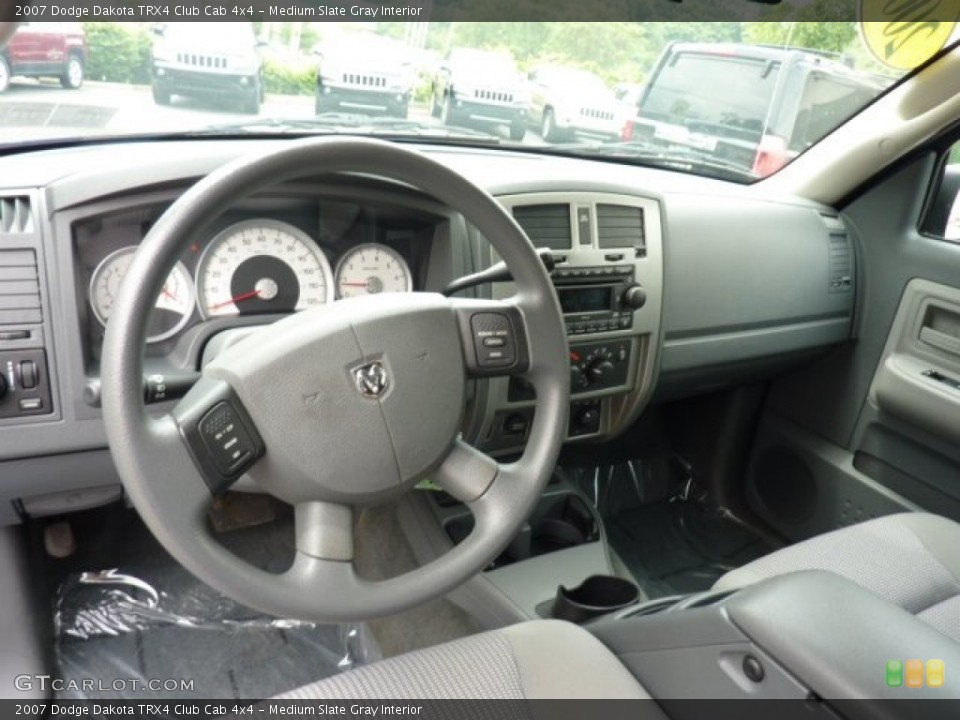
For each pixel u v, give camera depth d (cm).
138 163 110
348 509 87
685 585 195
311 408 83
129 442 74
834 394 202
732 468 223
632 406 169
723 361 183
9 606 140
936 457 177
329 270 126
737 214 177
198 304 118
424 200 124
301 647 159
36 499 125
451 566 91
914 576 120
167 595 163
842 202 201
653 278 158
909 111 179
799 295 187
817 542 127
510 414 146
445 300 93
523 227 142
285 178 81
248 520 175
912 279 187
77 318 110
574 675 88
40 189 106
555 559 154
